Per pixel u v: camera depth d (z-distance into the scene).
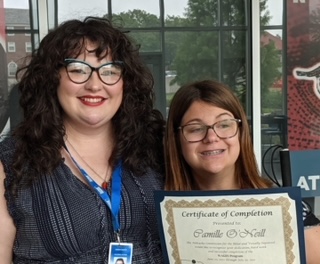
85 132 1.33
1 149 1.26
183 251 1.21
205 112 1.29
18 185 1.21
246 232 1.17
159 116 1.48
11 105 2.72
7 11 2.70
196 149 1.30
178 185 1.36
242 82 3.03
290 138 3.08
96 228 1.25
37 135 1.25
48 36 1.28
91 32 1.25
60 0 2.78
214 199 1.17
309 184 3.12
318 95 3.07
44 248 1.22
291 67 3.04
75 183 1.28
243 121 1.33
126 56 1.32
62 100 1.27
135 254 1.28
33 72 1.28
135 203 1.30
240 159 1.35
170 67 2.96
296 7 3.00
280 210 1.14
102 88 1.26
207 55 2.99
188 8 2.94
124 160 1.36
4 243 1.24
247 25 2.99
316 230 1.27
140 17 2.90
